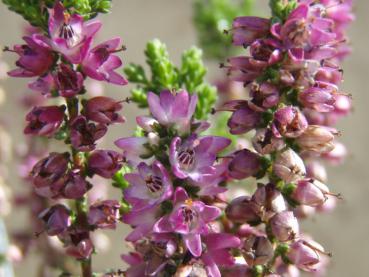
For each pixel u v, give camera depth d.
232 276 0.09
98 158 0.09
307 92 0.09
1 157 0.16
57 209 0.09
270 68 0.09
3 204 0.15
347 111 0.11
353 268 0.26
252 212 0.09
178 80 0.13
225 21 0.16
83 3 0.09
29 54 0.09
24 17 0.09
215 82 0.16
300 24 0.08
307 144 0.09
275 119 0.09
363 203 0.27
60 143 0.16
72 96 0.09
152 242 0.09
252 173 0.09
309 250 0.09
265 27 0.09
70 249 0.10
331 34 0.09
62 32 0.09
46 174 0.09
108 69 0.09
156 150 0.09
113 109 0.09
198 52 0.13
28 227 0.16
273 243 0.09
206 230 0.08
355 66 0.30
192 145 0.08
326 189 0.09
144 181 0.09
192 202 0.08
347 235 0.27
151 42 0.13
